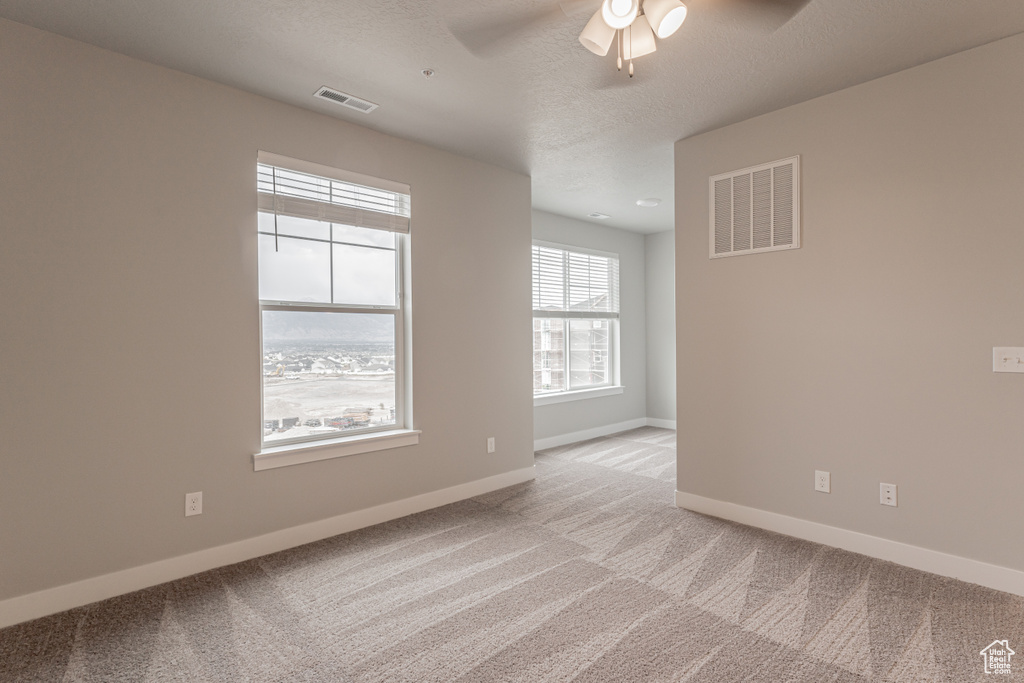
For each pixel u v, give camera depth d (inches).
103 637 78.0
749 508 122.3
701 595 89.2
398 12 79.2
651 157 146.2
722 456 127.2
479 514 131.3
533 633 78.5
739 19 81.0
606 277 243.6
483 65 95.1
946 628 78.0
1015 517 87.8
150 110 94.1
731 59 93.4
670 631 78.5
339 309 121.9
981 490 91.0
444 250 139.8
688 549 108.4
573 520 126.6
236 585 94.3
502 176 154.9
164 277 95.6
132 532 92.4
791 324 114.4
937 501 95.7
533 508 135.9
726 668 69.4
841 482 107.7
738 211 122.6
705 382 130.0
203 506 100.1
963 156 92.1
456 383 142.9
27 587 82.7
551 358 219.9
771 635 77.0
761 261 119.0
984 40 88.3
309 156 114.0
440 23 82.0
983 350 90.7
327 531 116.9
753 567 99.6
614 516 129.0
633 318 255.1
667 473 170.4
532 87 104.0
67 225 85.9
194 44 88.2
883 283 101.6
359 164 122.3
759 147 118.6
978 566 91.3
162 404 95.5
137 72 92.8
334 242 121.7
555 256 220.1
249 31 84.4
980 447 91.1
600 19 71.3
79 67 87.0
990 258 89.7
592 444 217.3
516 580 95.6
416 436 132.9
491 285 152.3
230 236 103.4
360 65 95.3
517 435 159.8
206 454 100.4
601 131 127.2
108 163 89.7
